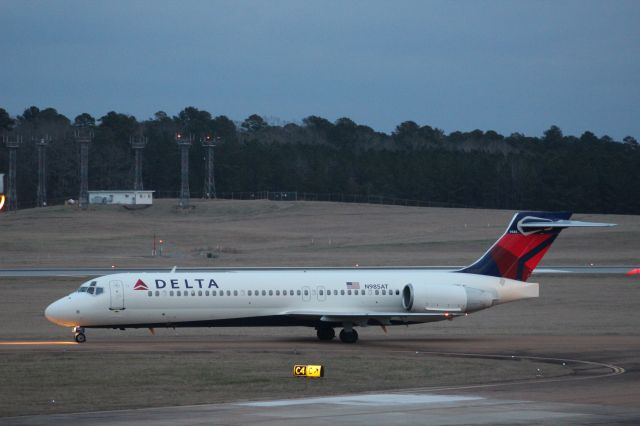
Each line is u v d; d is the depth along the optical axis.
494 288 193.12
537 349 169.12
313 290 184.50
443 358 153.50
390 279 190.50
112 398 112.94
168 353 157.62
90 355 153.38
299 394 116.19
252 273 186.25
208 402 109.88
